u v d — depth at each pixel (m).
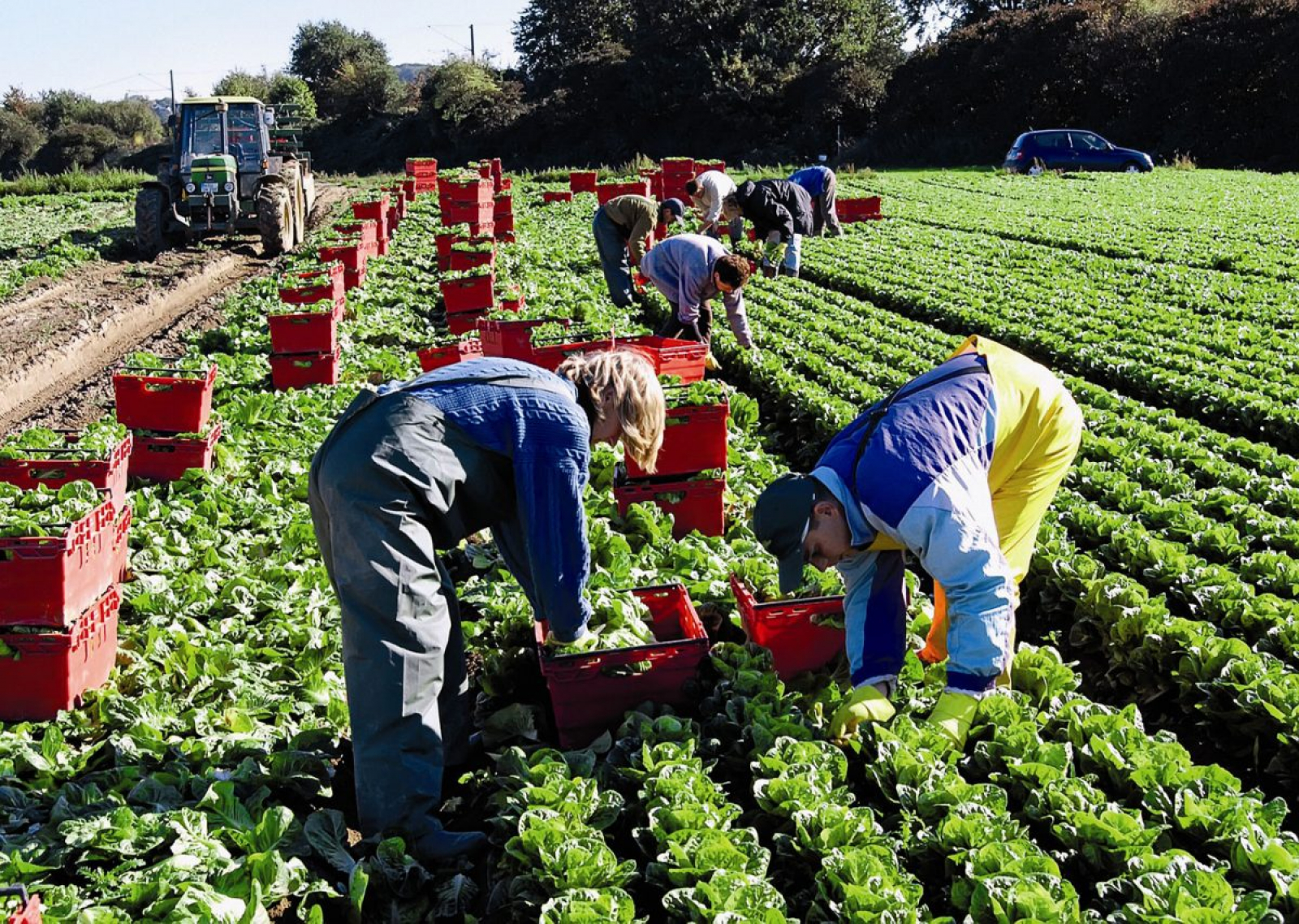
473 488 4.45
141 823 4.31
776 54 69.56
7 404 12.51
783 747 4.77
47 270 20.72
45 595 5.29
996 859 4.05
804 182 17.41
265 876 4.11
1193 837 4.43
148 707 5.34
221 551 7.36
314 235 24.55
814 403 10.51
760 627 5.55
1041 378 4.85
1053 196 32.56
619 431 4.66
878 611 4.80
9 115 92.75
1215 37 49.56
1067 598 6.80
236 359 12.96
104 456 6.89
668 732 5.00
